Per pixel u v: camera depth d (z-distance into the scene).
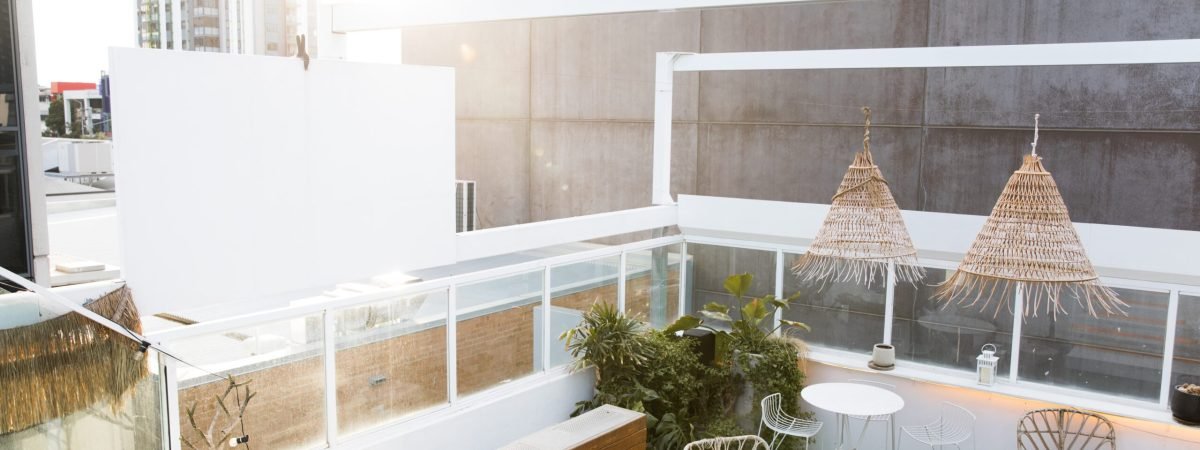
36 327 3.38
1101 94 8.97
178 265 5.16
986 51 7.77
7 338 3.26
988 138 9.59
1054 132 9.25
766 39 10.92
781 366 9.18
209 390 5.86
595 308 8.77
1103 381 8.18
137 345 3.88
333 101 5.96
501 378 8.16
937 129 9.87
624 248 9.42
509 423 8.12
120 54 4.80
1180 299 7.75
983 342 8.73
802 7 10.60
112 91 4.79
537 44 13.10
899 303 9.14
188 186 5.17
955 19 9.67
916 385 8.99
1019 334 8.50
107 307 4.57
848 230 6.88
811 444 9.62
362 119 6.18
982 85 9.56
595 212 12.70
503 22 13.48
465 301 7.72
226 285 5.41
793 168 10.84
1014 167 9.47
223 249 5.38
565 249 11.07
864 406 8.07
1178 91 8.59
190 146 5.16
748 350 9.27
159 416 4.04
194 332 5.69
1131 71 8.80
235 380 6.00
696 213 10.02
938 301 8.91
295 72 5.69
